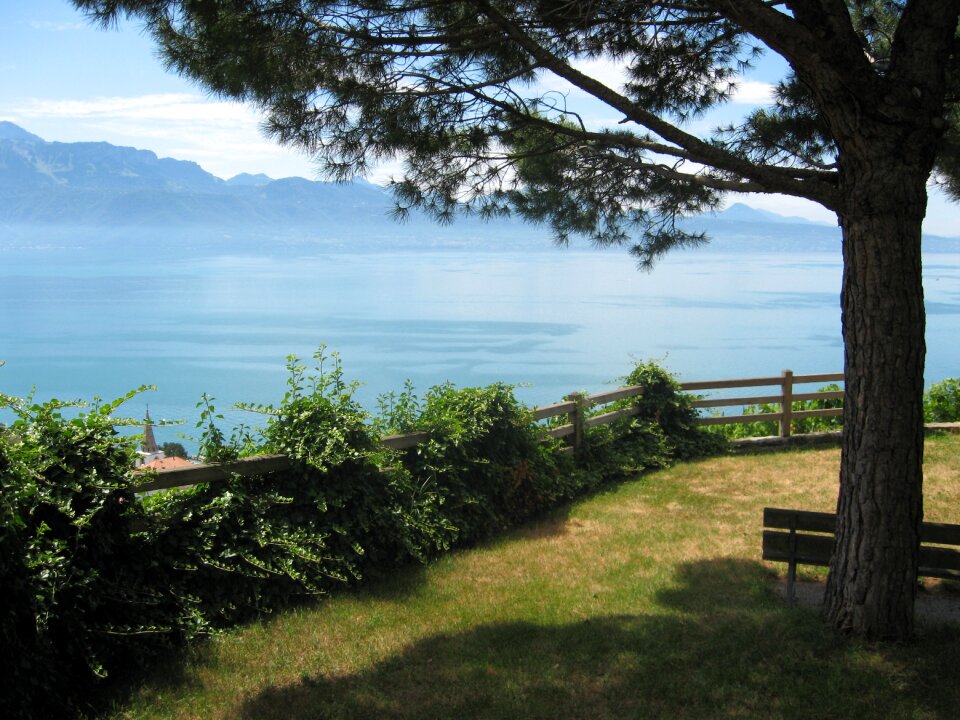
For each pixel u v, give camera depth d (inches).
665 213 258.1
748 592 242.5
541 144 249.9
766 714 158.9
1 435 171.9
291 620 221.8
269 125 216.4
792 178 186.1
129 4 181.3
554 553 292.2
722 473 413.1
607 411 442.6
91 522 182.5
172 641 201.5
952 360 5802.2
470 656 197.3
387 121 228.4
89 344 7549.2
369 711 168.4
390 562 270.5
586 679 180.7
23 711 154.6
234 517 224.2
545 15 213.9
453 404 330.6
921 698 160.2
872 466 184.2
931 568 203.2
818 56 168.7
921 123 173.0
